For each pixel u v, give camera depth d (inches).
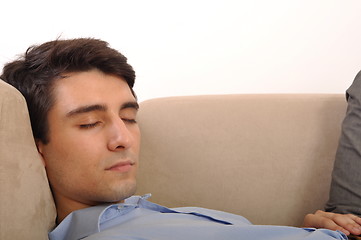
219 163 54.9
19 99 35.0
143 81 70.2
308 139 56.4
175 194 54.7
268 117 56.5
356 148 50.9
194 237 34.9
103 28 68.3
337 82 74.2
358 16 73.7
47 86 37.8
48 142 37.7
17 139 33.4
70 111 37.1
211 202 54.8
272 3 72.2
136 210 39.6
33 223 32.9
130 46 69.4
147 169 54.6
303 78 73.5
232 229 36.4
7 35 65.5
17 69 39.4
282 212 55.4
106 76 39.6
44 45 39.8
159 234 34.7
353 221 47.5
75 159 37.3
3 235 30.0
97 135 37.8
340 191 51.8
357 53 74.0
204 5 70.9
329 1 73.1
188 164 54.8
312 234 37.7
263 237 36.7
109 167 37.7
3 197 30.6
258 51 72.4
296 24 72.9
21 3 65.7
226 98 57.4
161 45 70.2
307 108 57.2
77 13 67.4
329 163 56.4
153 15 69.7
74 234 36.2
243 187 55.0
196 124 55.4
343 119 56.9
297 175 55.9
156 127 55.1
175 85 71.2
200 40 71.1
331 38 73.5
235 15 71.6
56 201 39.4
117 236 33.3
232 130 55.7
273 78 73.0
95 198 38.1
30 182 33.5
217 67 71.8
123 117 40.3
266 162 55.5
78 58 38.5
